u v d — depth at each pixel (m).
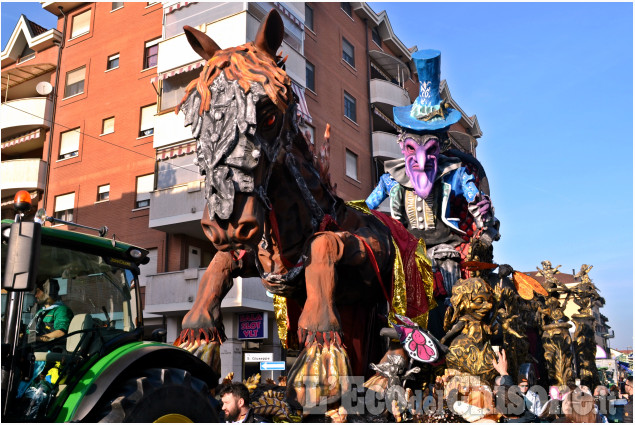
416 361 3.86
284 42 19.55
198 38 3.57
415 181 5.64
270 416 3.52
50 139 23.22
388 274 3.99
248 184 2.97
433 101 5.87
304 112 19.86
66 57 23.89
